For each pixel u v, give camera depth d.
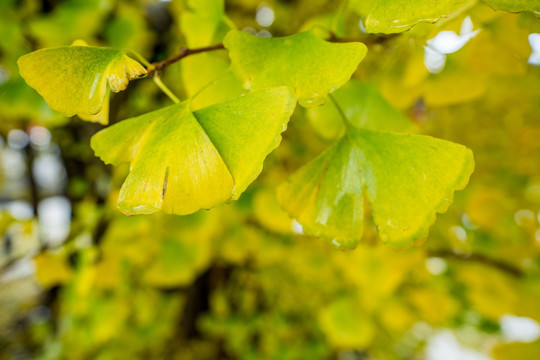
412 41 0.32
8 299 1.83
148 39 0.76
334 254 0.90
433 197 0.25
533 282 0.67
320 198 0.26
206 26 0.30
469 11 0.29
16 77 0.51
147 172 0.23
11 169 2.74
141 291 1.13
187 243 0.67
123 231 0.59
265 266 1.30
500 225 0.73
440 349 1.94
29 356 1.55
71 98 0.24
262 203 0.65
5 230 0.60
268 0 0.92
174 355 1.38
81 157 1.14
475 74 0.33
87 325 0.89
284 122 0.23
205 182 0.23
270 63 0.25
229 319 1.37
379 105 0.34
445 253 0.72
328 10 0.90
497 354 0.54
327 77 0.24
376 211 0.25
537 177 0.87
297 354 1.32
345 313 0.83
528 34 0.30
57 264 0.60
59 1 0.60
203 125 0.24
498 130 0.92
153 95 0.89
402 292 0.88
